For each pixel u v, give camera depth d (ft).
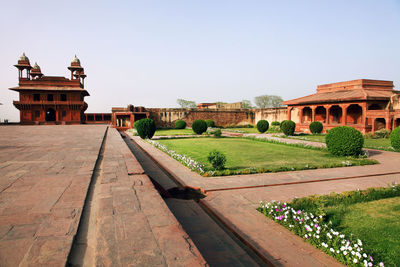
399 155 32.14
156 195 10.37
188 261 5.43
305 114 92.73
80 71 125.70
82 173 14.66
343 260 8.24
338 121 80.33
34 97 118.83
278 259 8.32
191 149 37.40
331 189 16.80
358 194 14.97
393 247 9.13
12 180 12.90
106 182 12.57
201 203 14.10
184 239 6.49
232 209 12.85
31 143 33.17
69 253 5.86
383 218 11.80
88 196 10.62
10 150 25.67
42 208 8.84
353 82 78.13
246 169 21.54
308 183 18.35
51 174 14.39
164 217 7.99
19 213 8.32
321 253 8.80
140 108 107.76
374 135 57.93
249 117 123.65
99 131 63.98
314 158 29.45
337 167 24.17
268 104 179.63
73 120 120.57
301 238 9.83
